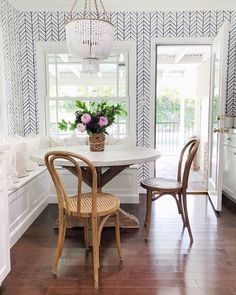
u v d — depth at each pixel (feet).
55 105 13.00
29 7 11.88
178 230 8.66
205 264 6.69
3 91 10.64
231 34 12.09
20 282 6.01
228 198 11.78
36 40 12.30
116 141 12.16
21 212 8.42
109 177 8.74
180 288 5.78
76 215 6.13
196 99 21.35
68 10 12.10
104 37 8.12
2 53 10.59
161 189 8.07
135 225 8.86
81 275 6.26
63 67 12.78
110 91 12.91
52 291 5.71
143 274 6.29
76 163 5.82
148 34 12.19
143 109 12.60
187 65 21.83
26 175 9.31
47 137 12.10
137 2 11.31
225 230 8.62
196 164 18.84
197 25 12.08
